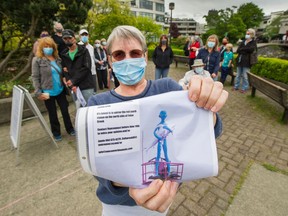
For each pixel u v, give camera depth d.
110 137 0.70
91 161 0.70
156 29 26.14
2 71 7.20
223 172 2.77
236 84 6.98
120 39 1.04
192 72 4.04
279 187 2.49
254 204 2.25
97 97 1.06
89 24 18.36
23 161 3.16
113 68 1.11
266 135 3.83
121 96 1.05
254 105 5.52
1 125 4.49
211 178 2.66
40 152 3.39
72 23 7.15
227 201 2.30
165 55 6.18
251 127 4.19
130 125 0.72
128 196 0.96
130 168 0.73
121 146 0.71
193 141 0.74
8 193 2.52
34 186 2.63
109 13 19.69
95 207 2.30
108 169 0.71
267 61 7.65
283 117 4.34
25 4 5.71
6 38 8.14
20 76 6.66
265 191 2.43
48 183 2.68
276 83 7.04
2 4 5.78
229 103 5.71
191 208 2.21
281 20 60.56
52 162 3.12
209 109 0.75
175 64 14.02
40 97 3.33
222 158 3.10
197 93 0.73
